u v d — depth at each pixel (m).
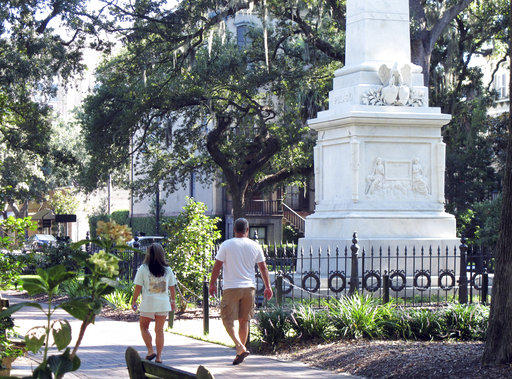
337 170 18.41
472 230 33.56
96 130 34.22
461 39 34.06
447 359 9.34
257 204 47.00
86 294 4.31
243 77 34.03
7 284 9.20
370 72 18.39
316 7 30.77
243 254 10.52
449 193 36.66
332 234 17.97
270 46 33.72
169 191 39.41
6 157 41.03
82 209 70.88
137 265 20.52
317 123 18.75
